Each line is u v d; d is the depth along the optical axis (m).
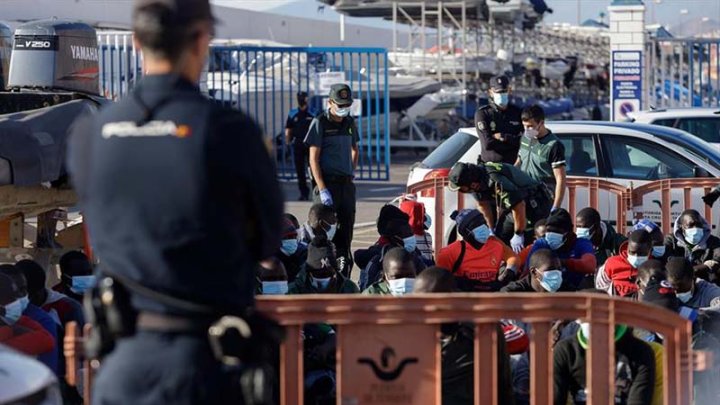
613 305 8.29
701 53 50.72
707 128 32.28
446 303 8.29
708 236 16.92
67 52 16.34
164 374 6.13
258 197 6.26
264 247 6.40
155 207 6.12
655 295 12.06
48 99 15.66
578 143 22.75
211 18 6.47
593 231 16.75
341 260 17.09
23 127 13.09
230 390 6.20
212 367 6.18
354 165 21.06
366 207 36.06
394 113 59.22
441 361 8.96
